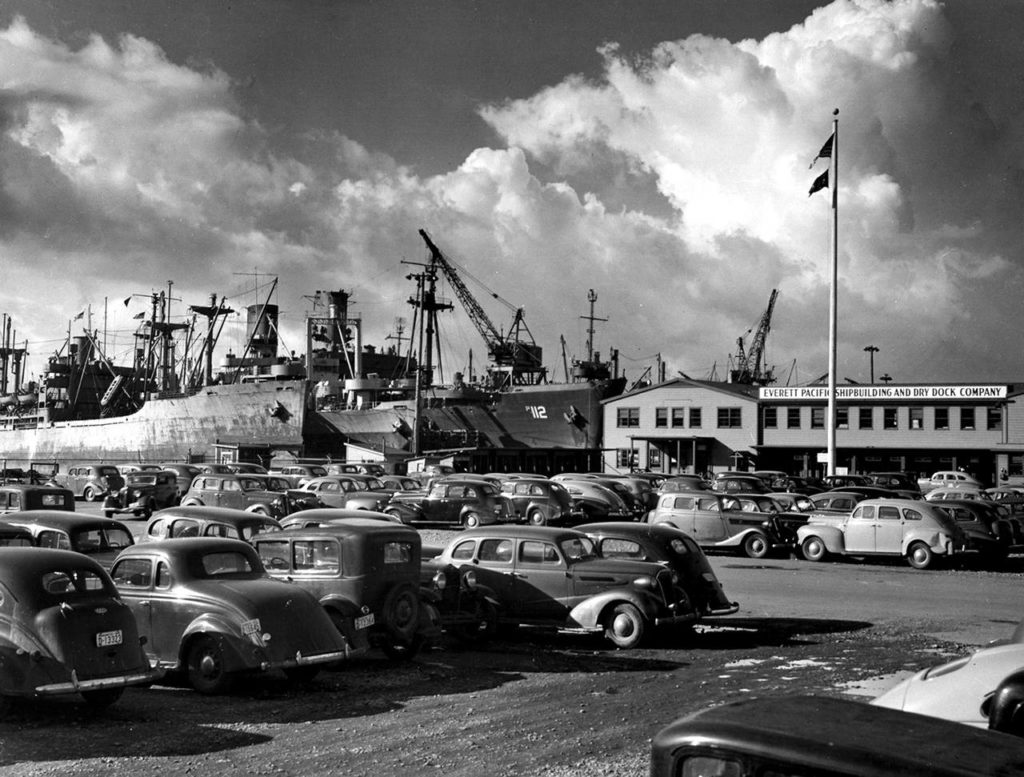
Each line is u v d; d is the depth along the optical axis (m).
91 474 47.38
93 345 91.88
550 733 9.09
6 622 9.33
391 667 12.70
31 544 14.53
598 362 86.25
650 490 40.22
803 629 15.93
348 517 15.82
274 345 84.06
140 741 8.73
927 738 3.79
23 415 97.19
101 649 9.55
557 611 14.45
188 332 91.44
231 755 8.26
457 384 72.38
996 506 27.59
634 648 14.09
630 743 8.73
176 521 15.82
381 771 7.79
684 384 65.31
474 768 7.88
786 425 62.59
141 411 80.38
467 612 14.56
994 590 20.98
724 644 14.56
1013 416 57.50
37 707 10.08
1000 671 7.02
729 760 3.75
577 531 15.55
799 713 4.05
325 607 12.41
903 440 59.84
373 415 68.94
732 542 28.00
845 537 26.59
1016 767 3.56
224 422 72.94
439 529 32.44
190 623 10.95
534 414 68.88
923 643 14.56
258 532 15.58
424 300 76.12
